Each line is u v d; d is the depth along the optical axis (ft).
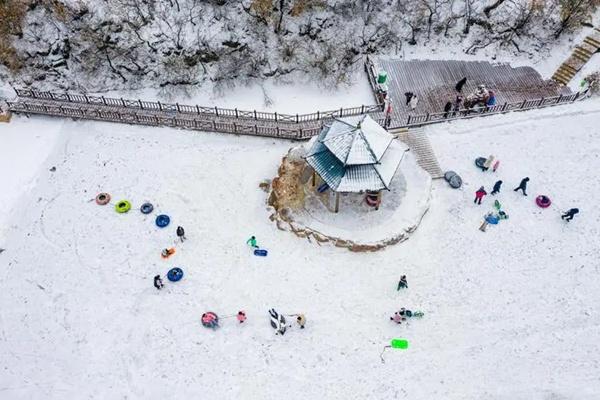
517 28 128.47
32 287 89.30
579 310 86.02
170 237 95.96
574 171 106.22
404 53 127.34
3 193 102.94
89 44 118.83
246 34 120.88
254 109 116.47
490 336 83.10
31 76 119.85
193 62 119.75
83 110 114.42
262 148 110.73
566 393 76.74
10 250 94.38
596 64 123.44
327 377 78.79
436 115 113.91
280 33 122.31
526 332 83.46
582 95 118.73
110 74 119.75
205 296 87.86
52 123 114.83
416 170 104.88
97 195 102.42
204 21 121.08
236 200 102.01
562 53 126.93
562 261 92.32
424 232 97.04
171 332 83.56
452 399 76.43
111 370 79.61
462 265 92.07
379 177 90.27
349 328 84.07
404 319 84.94
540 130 113.60
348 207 98.78
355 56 124.88
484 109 114.93
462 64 126.21
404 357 80.84
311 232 94.68
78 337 83.15
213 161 108.47
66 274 90.89
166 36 119.75
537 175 105.60
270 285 89.40
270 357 80.89
